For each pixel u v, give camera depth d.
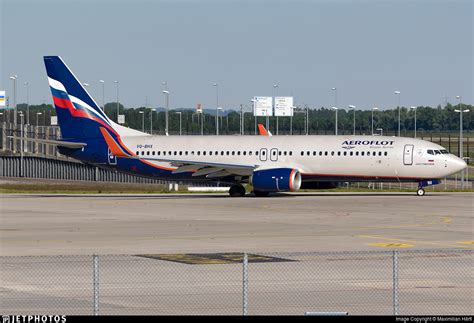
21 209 198.62
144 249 123.06
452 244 127.19
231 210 190.88
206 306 82.50
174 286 92.19
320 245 126.38
